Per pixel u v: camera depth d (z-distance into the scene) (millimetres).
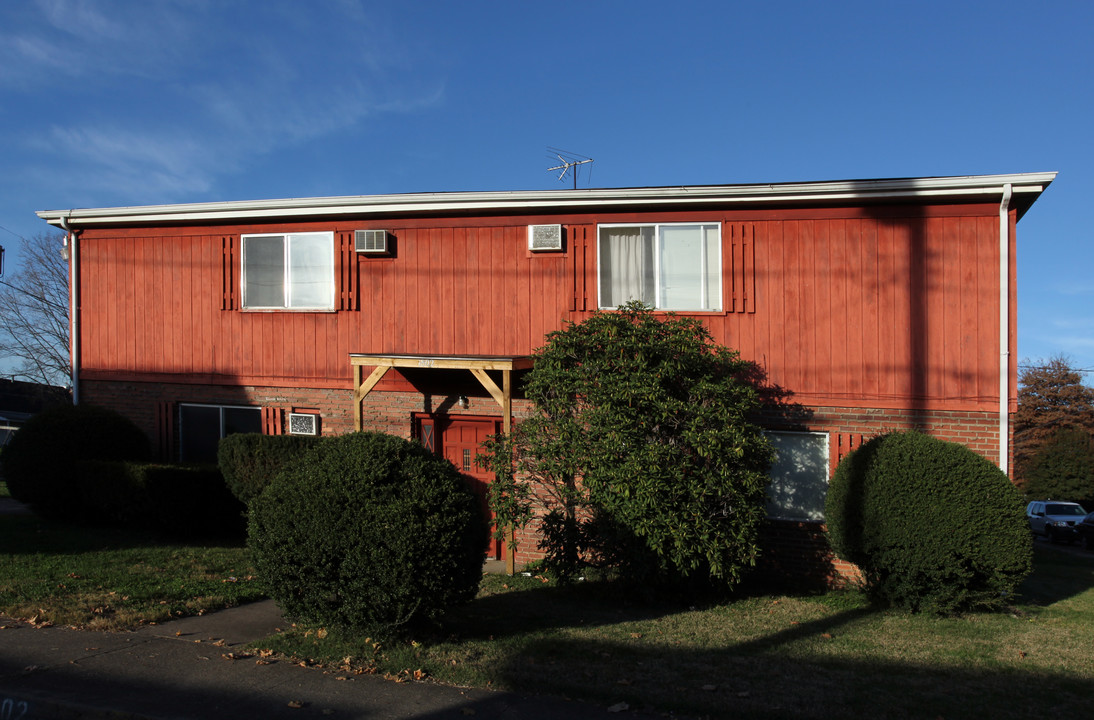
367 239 11664
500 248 11430
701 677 6090
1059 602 9922
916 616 8383
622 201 10773
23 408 40938
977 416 9820
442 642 6746
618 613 8406
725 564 8781
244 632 6891
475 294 11508
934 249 10023
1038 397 48938
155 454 12953
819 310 10352
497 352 11398
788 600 9273
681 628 7770
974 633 7727
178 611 7402
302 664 6055
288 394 12312
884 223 10180
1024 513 8047
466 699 5449
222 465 11367
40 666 5805
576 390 9172
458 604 6914
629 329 9492
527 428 9391
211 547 10602
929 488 8211
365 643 6445
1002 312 9734
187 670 5848
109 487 11250
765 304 10516
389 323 11867
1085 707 5641
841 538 8703
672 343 9352
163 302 12930
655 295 10883
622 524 8609
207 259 12711
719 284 10695
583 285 11102
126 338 13109
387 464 6715
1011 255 9789
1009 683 6152
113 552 9906
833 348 10289
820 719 5254
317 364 12188
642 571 8570
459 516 6688
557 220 11219
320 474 6719
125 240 13125
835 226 10328
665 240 10898
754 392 9281
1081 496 38781
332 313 12117
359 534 6414
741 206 10602
